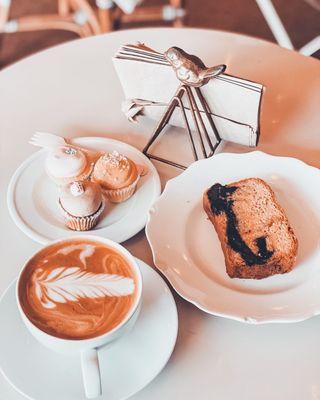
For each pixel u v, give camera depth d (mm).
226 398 386
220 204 465
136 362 386
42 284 381
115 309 371
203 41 665
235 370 399
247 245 439
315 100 592
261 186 477
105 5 1062
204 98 496
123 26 1271
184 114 505
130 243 474
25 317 361
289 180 496
